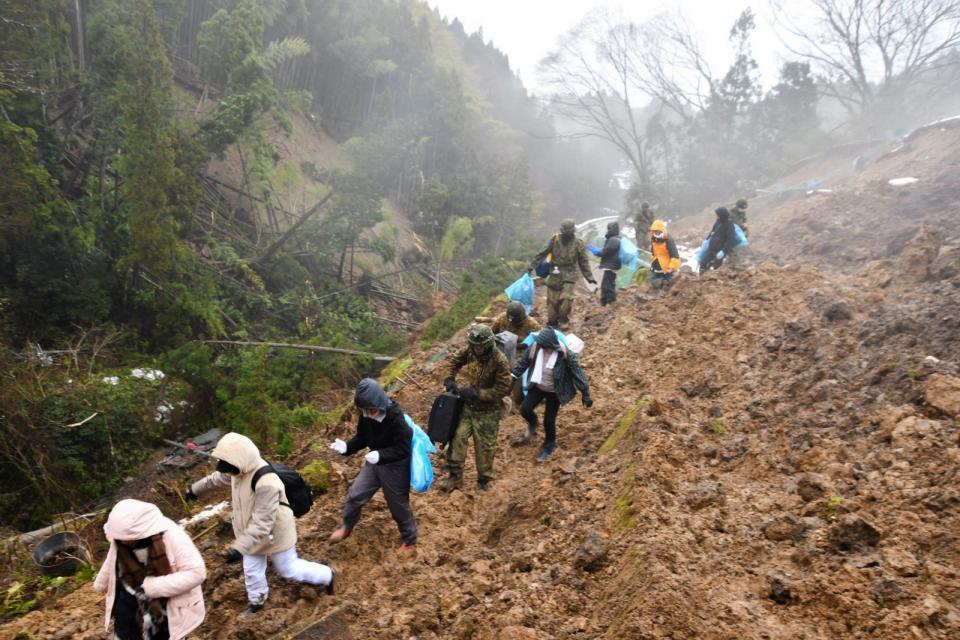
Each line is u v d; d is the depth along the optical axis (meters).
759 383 7.55
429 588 5.14
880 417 5.69
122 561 3.52
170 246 15.23
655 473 5.47
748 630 3.66
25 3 14.37
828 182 24.28
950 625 3.36
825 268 12.89
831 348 7.47
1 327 13.30
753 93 36.19
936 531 4.08
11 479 10.47
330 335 17.70
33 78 15.53
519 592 4.67
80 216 15.98
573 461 6.84
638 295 12.02
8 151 13.16
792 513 4.85
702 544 4.59
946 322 6.66
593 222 33.84
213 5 28.88
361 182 21.81
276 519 4.63
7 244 14.14
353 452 5.61
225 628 4.87
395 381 12.16
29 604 6.07
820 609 3.77
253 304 18.30
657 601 3.83
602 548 4.70
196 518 7.61
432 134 36.22
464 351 6.84
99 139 16.48
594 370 9.66
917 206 14.16
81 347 13.99
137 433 12.09
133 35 17.09
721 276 11.12
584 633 4.03
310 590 5.19
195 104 25.30
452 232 28.38
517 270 19.06
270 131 27.48
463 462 6.93
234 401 12.45
